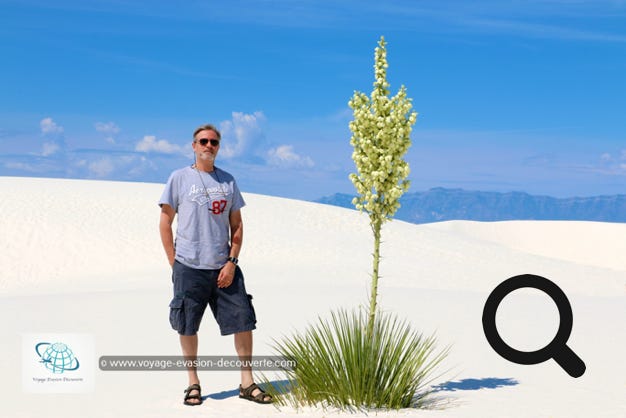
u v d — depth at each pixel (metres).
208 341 8.55
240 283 5.56
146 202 34.66
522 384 6.17
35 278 24.03
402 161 5.53
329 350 5.34
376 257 5.54
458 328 9.88
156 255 26.20
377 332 5.41
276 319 10.68
